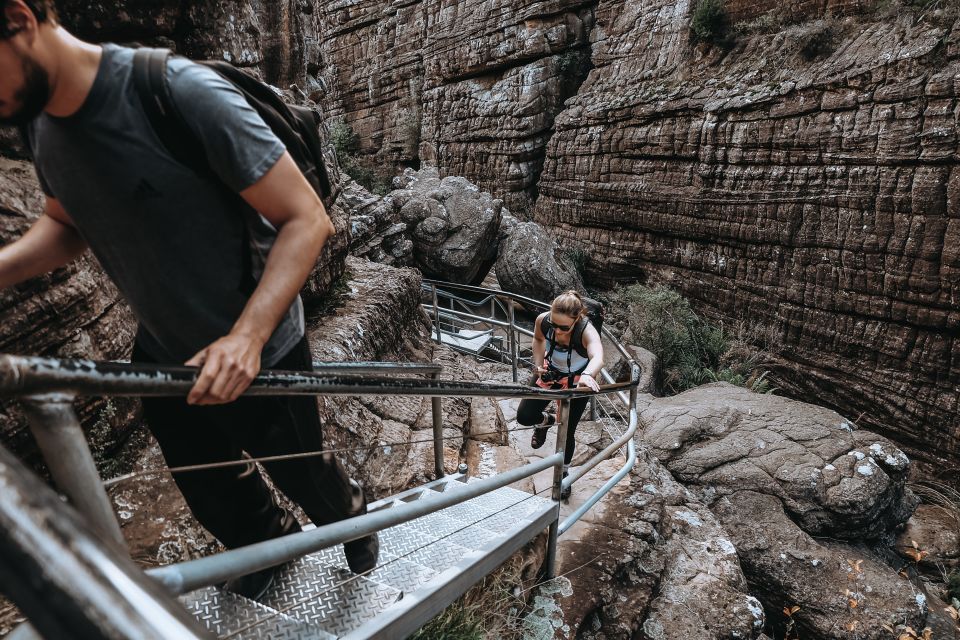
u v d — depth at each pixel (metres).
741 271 14.77
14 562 0.32
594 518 4.23
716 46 15.91
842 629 5.01
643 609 3.57
